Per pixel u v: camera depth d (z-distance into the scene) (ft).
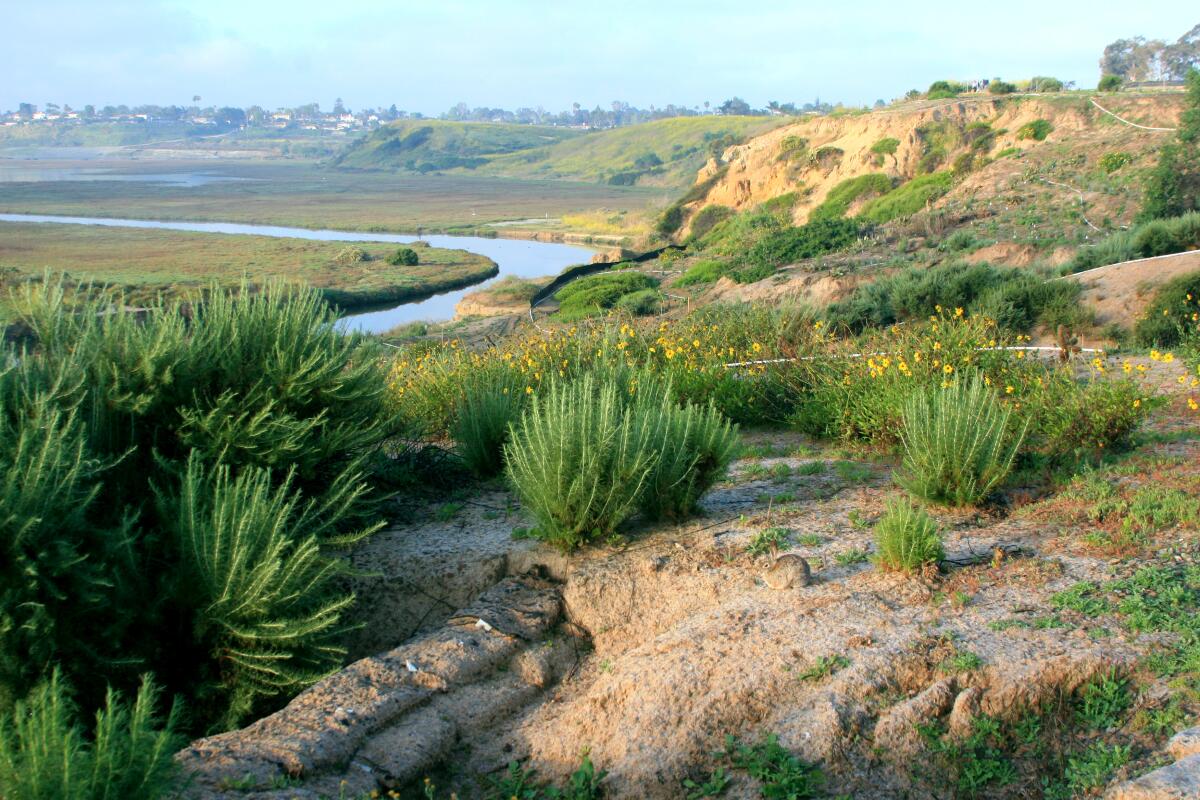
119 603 16.60
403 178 577.84
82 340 19.60
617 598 18.62
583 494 19.88
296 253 208.33
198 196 406.82
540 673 16.78
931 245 112.88
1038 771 12.78
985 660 14.15
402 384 34.63
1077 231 103.30
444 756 14.76
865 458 27.07
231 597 16.72
